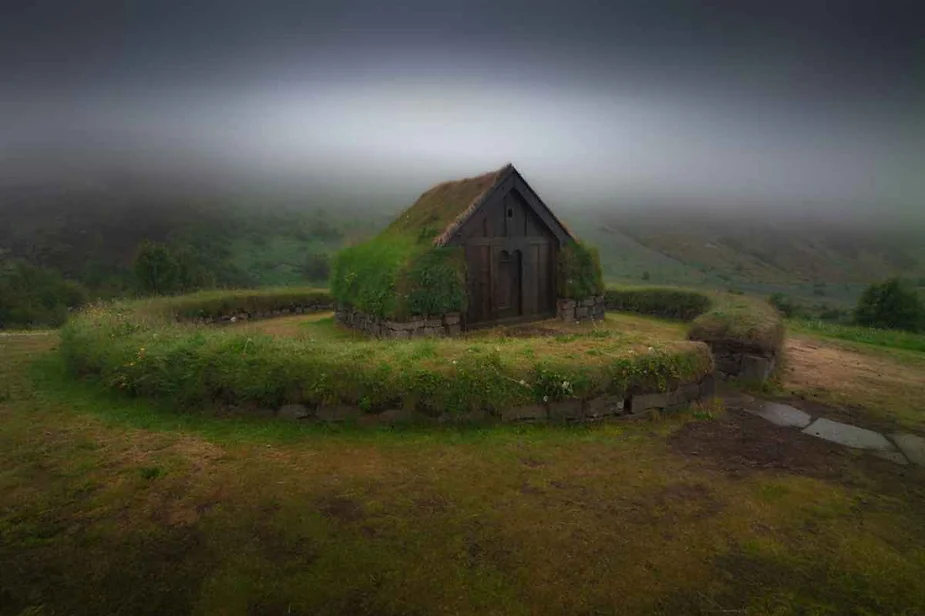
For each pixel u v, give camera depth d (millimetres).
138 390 6727
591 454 5562
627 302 17031
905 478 5301
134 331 8195
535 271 13711
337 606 3301
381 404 6113
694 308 14859
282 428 5941
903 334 15242
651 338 7984
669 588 3541
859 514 4559
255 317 15523
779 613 3355
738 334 8633
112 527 4008
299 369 6273
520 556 3807
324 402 6113
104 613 3213
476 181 13172
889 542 4148
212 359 6594
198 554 3740
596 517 4352
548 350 7098
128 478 4719
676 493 4801
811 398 7938
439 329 11648
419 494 4609
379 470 5031
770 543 4078
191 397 6414
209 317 14211
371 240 14195
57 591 3373
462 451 5488
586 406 6418
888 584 3654
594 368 6508
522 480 4930
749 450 5883
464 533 4059
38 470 4855
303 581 3496
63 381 7602
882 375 9500
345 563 3678
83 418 6141
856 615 3371
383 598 3373
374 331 12023
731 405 7520
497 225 12742
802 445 6090
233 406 6309
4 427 5824
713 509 4547
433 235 11977
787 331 14609
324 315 16359
